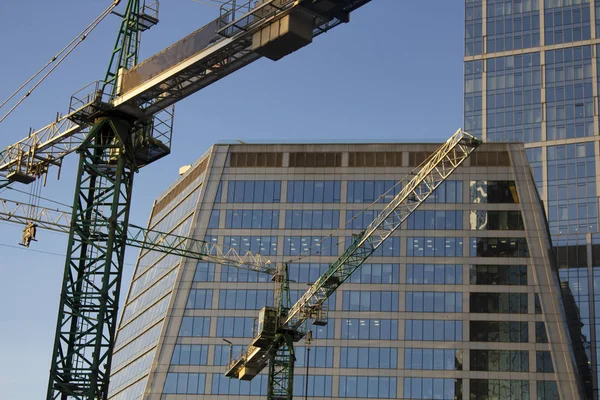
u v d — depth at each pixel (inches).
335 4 4192.9
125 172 5049.2
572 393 7568.9
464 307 7844.5
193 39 4709.6
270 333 6688.0
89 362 4675.2
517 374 7647.6
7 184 5718.5
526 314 7795.3
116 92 5012.3
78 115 5083.7
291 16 4195.4
